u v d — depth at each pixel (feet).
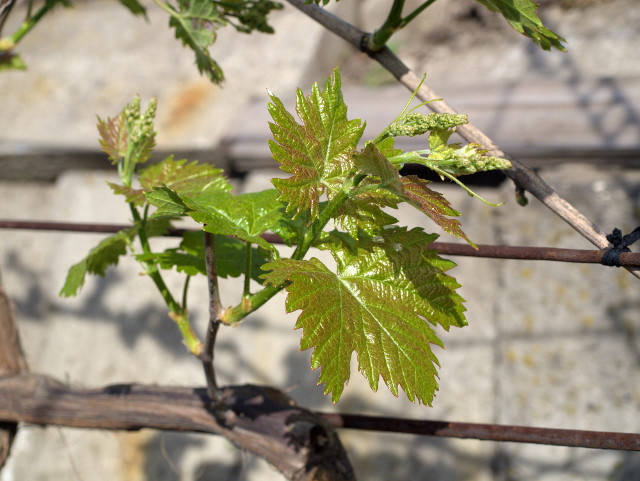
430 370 3.41
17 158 12.59
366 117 11.71
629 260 4.03
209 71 5.85
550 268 10.14
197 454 10.73
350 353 3.24
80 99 13.08
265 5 5.49
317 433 4.95
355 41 4.57
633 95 10.82
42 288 12.53
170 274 11.43
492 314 10.18
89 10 15.57
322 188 3.38
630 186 10.00
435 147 3.21
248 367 10.68
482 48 13.83
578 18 13.84
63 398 5.85
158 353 11.21
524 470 9.34
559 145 10.30
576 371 9.48
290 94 12.32
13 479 11.26
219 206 3.85
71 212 12.45
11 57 7.32
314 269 3.44
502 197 10.63
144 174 4.69
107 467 11.06
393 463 9.91
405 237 3.67
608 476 8.93
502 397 9.67
